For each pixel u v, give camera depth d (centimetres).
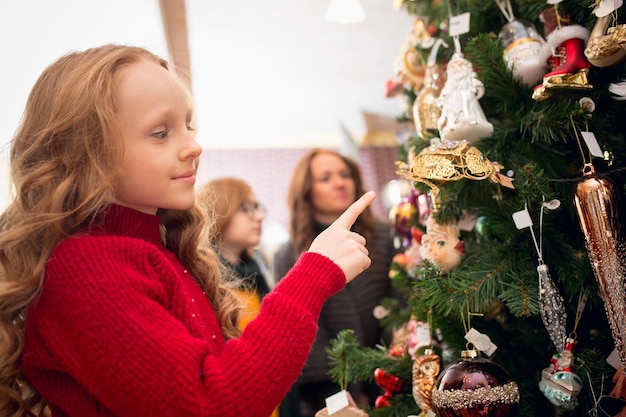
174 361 66
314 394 174
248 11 295
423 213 117
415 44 131
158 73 80
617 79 89
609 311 81
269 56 357
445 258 100
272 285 204
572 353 88
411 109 135
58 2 193
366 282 179
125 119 77
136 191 78
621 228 83
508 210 95
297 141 533
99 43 228
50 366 72
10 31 205
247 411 66
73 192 77
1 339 74
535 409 93
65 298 69
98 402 71
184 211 98
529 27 104
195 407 64
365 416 100
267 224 512
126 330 67
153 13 212
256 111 464
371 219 188
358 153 509
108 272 70
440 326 99
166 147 78
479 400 81
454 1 118
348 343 115
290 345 69
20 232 74
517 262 92
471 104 98
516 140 99
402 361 110
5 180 85
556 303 84
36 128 81
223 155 527
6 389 77
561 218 98
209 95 423
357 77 399
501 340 98
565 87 87
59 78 81
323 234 80
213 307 96
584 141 94
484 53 97
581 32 87
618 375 84
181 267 91
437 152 91
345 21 170
